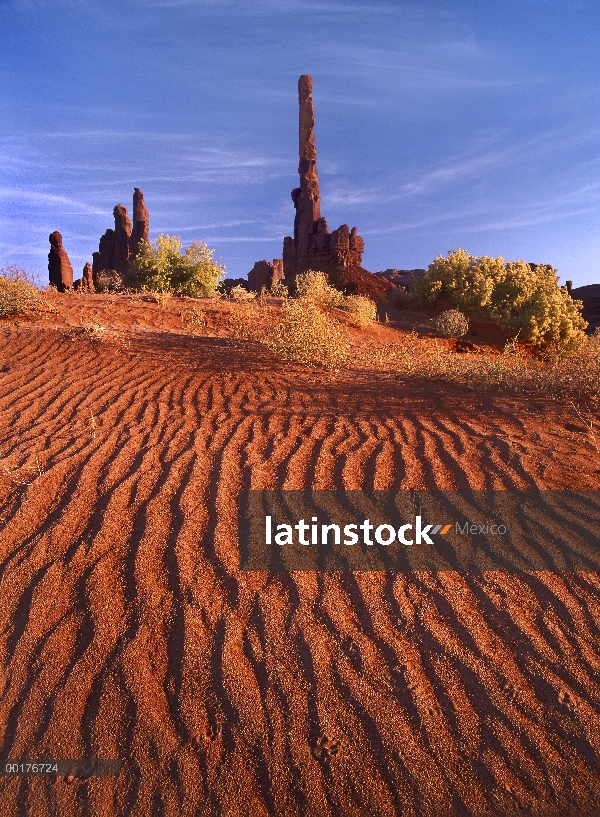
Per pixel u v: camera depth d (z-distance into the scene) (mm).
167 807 2328
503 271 21219
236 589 3443
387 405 6621
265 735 2586
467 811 2277
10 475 4688
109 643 3082
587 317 55125
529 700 2707
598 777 2371
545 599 3326
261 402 6625
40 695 2816
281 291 20672
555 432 5660
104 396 6633
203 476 4719
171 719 2672
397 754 2492
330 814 2287
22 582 3514
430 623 3180
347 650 3012
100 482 4605
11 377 7180
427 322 19375
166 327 11992
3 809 2365
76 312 12305
